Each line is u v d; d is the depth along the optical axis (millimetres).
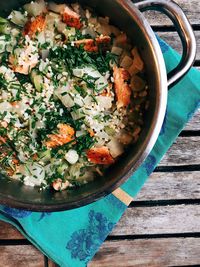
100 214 465
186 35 364
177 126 458
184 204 496
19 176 417
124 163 392
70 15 403
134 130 407
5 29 409
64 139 397
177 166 492
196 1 480
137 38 393
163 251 500
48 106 397
